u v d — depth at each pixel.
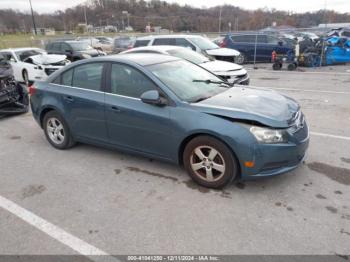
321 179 3.73
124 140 4.14
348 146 4.73
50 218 3.16
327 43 14.75
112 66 4.19
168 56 4.75
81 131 4.60
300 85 10.16
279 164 3.33
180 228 2.92
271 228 2.88
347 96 8.21
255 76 12.61
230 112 3.36
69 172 4.19
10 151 5.05
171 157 3.79
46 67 11.13
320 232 2.80
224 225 2.94
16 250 2.72
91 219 3.11
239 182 3.71
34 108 5.13
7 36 46.44
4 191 3.74
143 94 3.67
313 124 5.88
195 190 3.58
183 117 3.52
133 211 3.22
